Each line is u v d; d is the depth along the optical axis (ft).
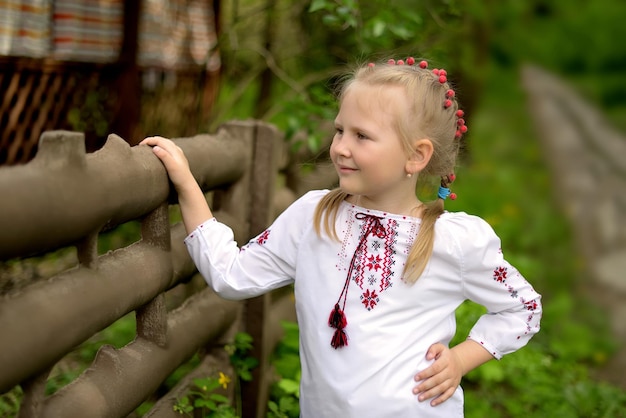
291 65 20.95
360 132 6.50
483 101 65.62
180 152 7.16
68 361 10.91
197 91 21.77
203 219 7.14
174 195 7.36
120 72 16.62
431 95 6.65
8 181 4.78
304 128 13.71
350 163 6.55
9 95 13.79
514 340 6.97
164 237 7.27
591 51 101.81
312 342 6.70
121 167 6.17
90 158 5.87
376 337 6.49
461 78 25.40
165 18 18.98
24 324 5.03
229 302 9.36
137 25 16.48
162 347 7.32
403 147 6.51
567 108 71.46
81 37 15.62
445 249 6.59
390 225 6.66
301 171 13.52
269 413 10.11
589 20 104.32
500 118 62.34
